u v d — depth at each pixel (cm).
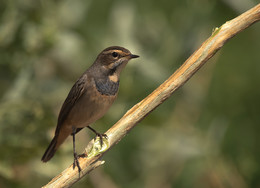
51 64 1227
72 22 1216
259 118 1233
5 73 1169
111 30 1220
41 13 1123
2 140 1025
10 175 1014
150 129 1255
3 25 1102
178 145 1265
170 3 1247
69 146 1109
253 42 1245
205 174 1277
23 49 1109
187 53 1250
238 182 1250
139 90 1170
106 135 691
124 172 1237
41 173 1091
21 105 1041
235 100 1249
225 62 1255
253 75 1238
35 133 1052
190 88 1330
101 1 1223
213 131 1265
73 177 680
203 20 1241
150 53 1235
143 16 1246
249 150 1237
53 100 1174
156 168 1268
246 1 1186
